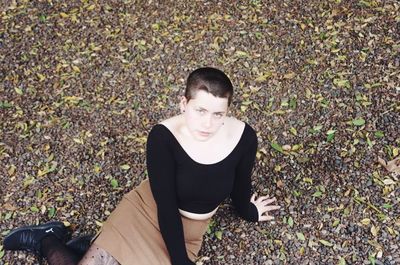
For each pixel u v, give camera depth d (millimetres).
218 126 2742
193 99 2664
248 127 2982
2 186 3814
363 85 4262
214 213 3516
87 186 3799
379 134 3955
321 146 3930
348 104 4156
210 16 4832
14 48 4695
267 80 4348
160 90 4344
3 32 4812
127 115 4203
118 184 3801
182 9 4906
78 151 3988
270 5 4883
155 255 3041
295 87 4289
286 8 4848
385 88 4230
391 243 3432
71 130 4117
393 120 4035
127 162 3914
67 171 3881
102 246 3012
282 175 3797
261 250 3457
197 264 3414
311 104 4180
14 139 4070
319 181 3752
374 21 4688
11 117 4215
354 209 3596
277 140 3984
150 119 4176
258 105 4195
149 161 2895
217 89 2617
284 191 3717
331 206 3627
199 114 2688
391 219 3537
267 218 3559
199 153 2867
